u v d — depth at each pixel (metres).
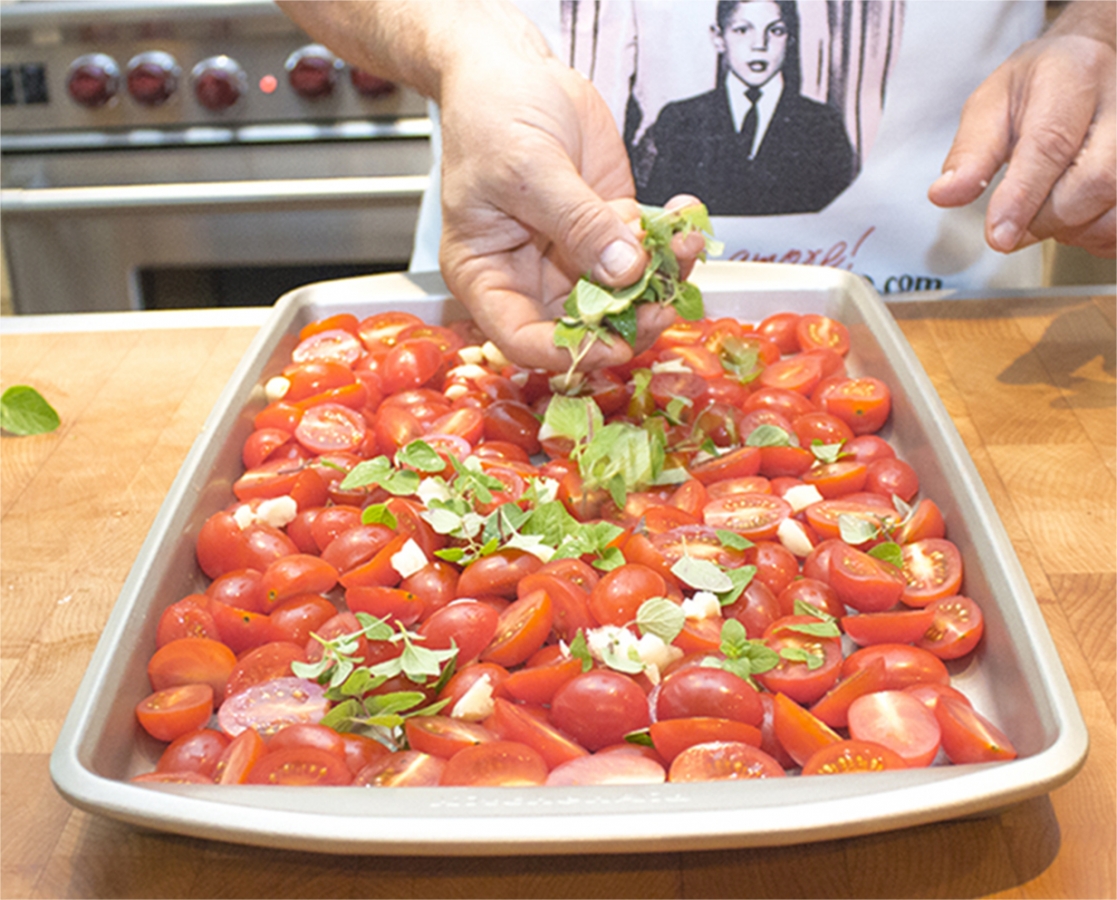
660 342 1.14
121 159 1.89
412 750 0.71
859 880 0.65
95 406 1.12
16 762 0.74
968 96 1.33
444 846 0.59
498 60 1.01
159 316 1.28
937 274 1.44
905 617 0.78
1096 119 1.10
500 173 0.96
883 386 1.06
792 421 1.04
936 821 0.63
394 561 0.83
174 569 0.84
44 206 1.87
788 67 1.32
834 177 1.38
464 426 1.00
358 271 2.05
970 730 0.69
